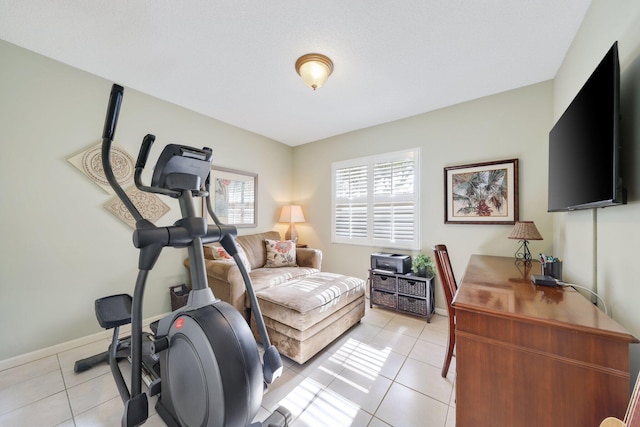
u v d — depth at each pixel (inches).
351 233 146.8
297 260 136.5
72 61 83.4
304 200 170.1
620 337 31.7
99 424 54.7
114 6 61.2
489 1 59.8
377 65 84.7
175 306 106.3
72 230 86.3
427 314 106.6
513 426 38.0
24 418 56.0
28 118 78.2
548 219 93.0
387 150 134.0
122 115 97.8
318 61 80.0
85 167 88.4
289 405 60.5
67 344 84.3
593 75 47.2
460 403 41.6
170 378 48.1
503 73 89.5
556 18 64.9
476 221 106.3
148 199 103.8
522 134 98.2
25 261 77.9
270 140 160.9
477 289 52.2
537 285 55.1
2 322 74.2
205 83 96.3
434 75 90.7
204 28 68.4
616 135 39.6
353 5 60.7
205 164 52.4
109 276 93.9
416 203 123.2
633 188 40.7
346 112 122.2
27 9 61.9
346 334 96.8
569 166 59.2
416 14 63.4
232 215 137.8
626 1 44.4
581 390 34.1
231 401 39.5
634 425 27.3
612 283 47.8
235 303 87.9
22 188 77.4
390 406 60.1
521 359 37.8
